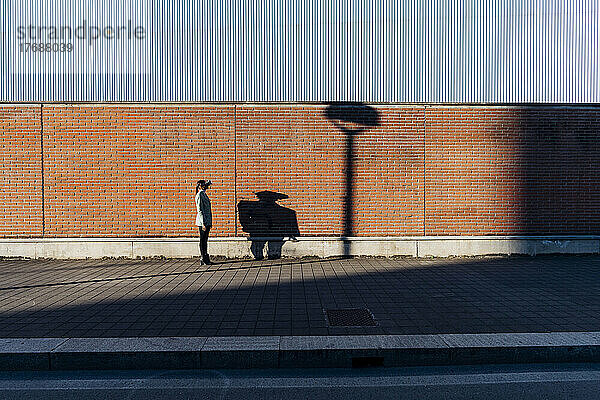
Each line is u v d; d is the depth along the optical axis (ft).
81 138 32.45
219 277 26.84
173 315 19.07
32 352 14.82
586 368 14.84
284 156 32.99
